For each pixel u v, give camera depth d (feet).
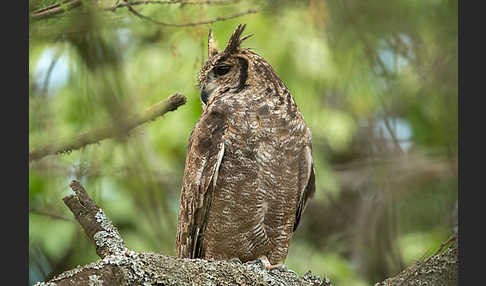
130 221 43.32
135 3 29.09
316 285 24.89
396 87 43.65
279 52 46.47
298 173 31.99
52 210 34.42
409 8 42.60
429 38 43.24
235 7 34.63
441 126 44.70
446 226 42.83
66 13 28.30
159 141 46.78
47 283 19.81
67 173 33.68
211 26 36.09
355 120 46.96
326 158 53.57
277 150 30.71
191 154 31.81
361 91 43.91
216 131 30.86
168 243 36.91
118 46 33.37
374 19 41.37
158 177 45.32
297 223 34.27
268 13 43.01
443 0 43.78
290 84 47.60
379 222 46.52
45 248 41.24
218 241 31.63
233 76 32.91
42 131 34.81
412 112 47.73
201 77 34.09
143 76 40.86
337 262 47.47
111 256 21.12
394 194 44.11
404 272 23.15
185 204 31.83
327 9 41.42
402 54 42.47
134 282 20.70
